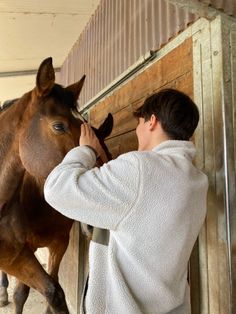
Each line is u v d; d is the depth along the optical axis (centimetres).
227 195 112
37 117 142
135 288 79
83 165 86
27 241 168
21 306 195
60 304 147
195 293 125
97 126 250
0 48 332
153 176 78
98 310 81
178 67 144
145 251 78
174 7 151
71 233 273
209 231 119
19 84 452
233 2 118
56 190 80
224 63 116
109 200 77
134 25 199
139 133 96
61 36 318
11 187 155
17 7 256
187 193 80
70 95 145
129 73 191
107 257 84
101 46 257
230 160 113
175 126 88
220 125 115
